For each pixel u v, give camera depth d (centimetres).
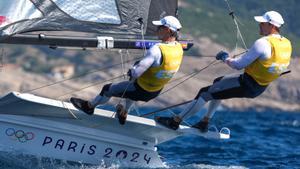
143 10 3341
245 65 2975
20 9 3111
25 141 3089
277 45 2980
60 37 3186
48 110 3044
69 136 3155
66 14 3203
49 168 3161
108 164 3284
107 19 3275
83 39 3225
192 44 3497
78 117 3114
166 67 2997
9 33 3075
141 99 3100
